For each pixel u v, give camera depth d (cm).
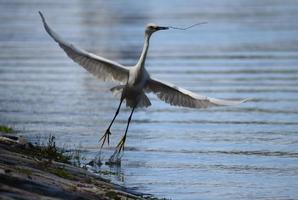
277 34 4250
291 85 2725
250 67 3161
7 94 2609
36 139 1866
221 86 2708
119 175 1547
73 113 2294
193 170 1614
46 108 2366
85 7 6156
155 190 1440
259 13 5394
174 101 1280
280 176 1566
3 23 4969
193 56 3509
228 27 4650
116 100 2550
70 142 1872
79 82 2898
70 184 1257
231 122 2153
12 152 1421
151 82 1300
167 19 5000
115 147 1838
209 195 1416
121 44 3956
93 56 1225
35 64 3334
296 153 1773
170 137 1961
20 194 1074
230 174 1582
